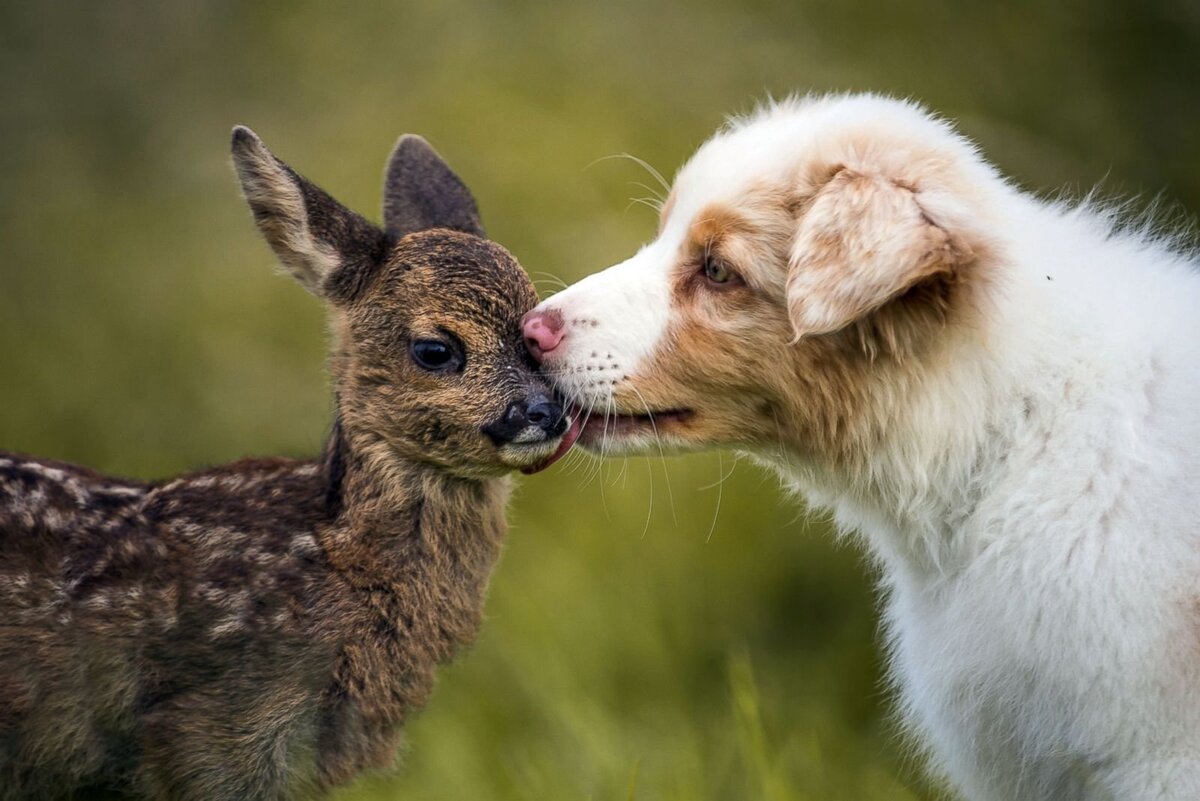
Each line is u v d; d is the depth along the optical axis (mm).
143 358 16172
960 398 6973
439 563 7340
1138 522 6547
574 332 7285
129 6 20391
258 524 7148
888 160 6996
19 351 16641
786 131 7484
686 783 9359
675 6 17094
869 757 10742
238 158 7516
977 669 7121
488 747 10891
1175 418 6695
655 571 12484
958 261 6730
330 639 7008
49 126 19406
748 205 7219
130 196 18422
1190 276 7312
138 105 19484
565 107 16062
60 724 6879
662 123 15797
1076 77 15555
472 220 8234
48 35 20219
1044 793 7320
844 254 6609
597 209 14609
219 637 6828
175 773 6844
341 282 7395
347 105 17391
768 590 12562
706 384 7312
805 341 7117
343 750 7172
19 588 6816
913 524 7273
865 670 11961
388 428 7207
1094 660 6555
